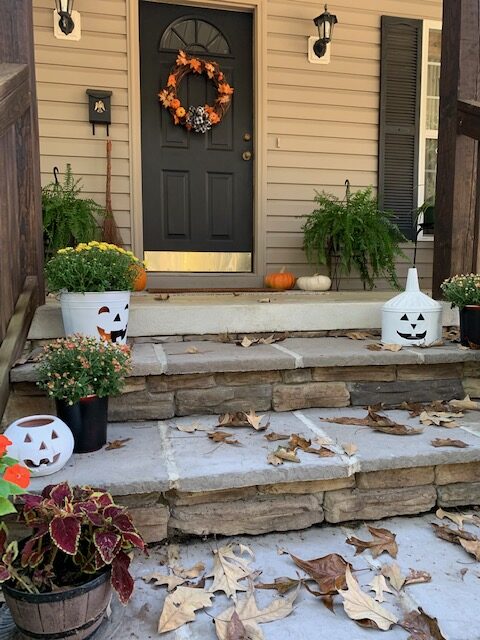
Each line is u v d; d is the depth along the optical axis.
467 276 2.21
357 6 3.96
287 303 2.44
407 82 4.12
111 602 1.17
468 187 2.46
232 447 1.57
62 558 1.08
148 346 2.16
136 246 3.79
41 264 2.19
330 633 1.08
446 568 1.30
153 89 3.78
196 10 3.79
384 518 1.55
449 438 1.67
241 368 1.86
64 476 1.36
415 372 2.05
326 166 4.06
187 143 3.88
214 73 3.79
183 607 1.13
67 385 1.46
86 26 3.55
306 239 3.81
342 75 4.01
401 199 4.23
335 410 1.95
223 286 3.94
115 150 3.71
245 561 1.31
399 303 2.17
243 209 4.04
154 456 1.50
